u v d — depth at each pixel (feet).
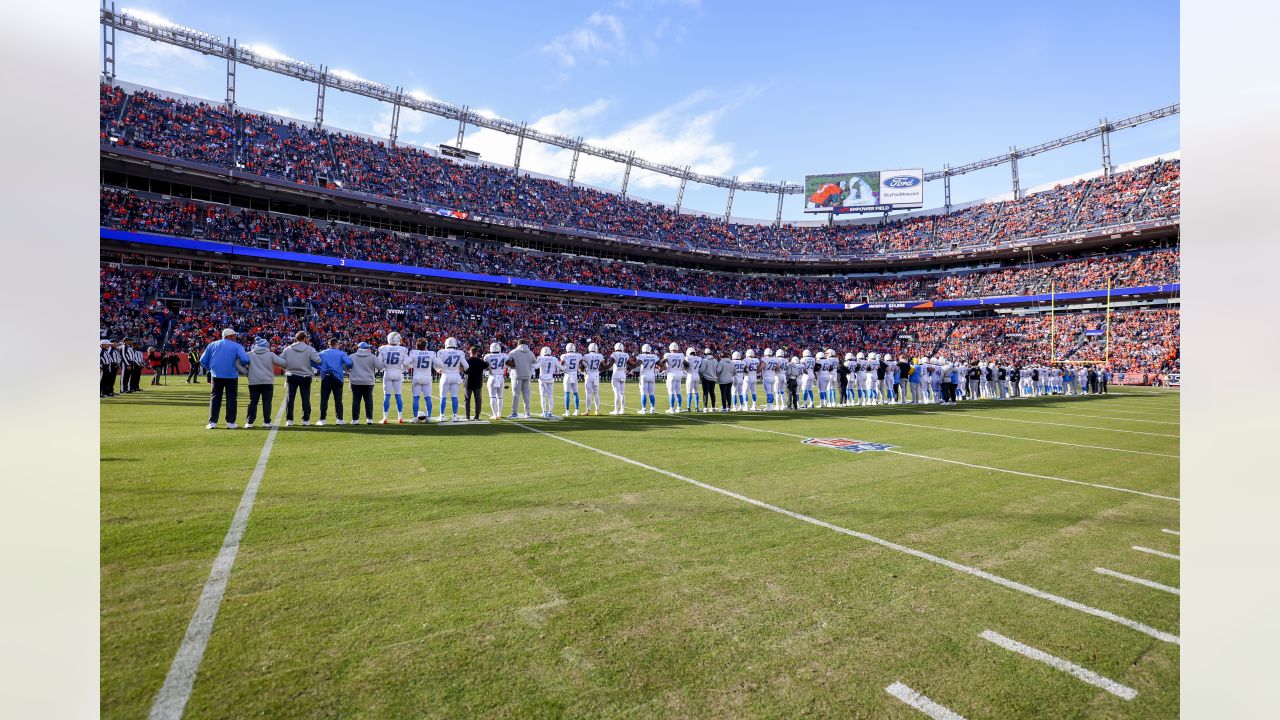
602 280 151.74
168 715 7.43
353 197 116.16
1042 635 10.15
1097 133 147.74
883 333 163.84
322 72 122.83
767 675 8.74
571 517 16.26
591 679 8.51
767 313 173.37
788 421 42.68
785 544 14.43
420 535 14.44
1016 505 18.62
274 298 108.99
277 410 43.57
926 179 178.91
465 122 141.79
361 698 7.95
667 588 11.68
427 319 124.47
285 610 10.32
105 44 102.53
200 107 110.42
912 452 28.63
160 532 14.07
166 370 84.94
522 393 40.83
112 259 97.40
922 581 12.35
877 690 8.44
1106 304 134.72
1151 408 61.26
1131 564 13.52
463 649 9.23
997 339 147.23
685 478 21.48
